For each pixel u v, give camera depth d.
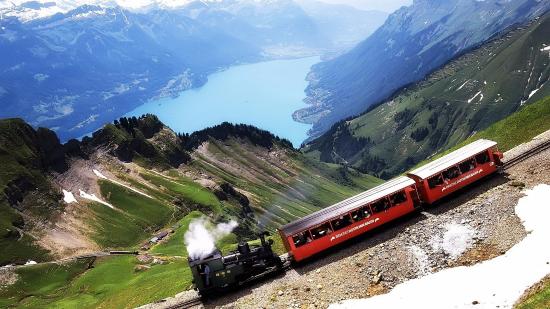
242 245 45.50
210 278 44.56
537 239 41.56
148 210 196.88
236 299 44.47
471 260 42.25
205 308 44.50
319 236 47.03
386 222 49.19
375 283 42.34
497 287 37.16
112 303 70.75
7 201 170.00
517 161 56.94
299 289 43.66
